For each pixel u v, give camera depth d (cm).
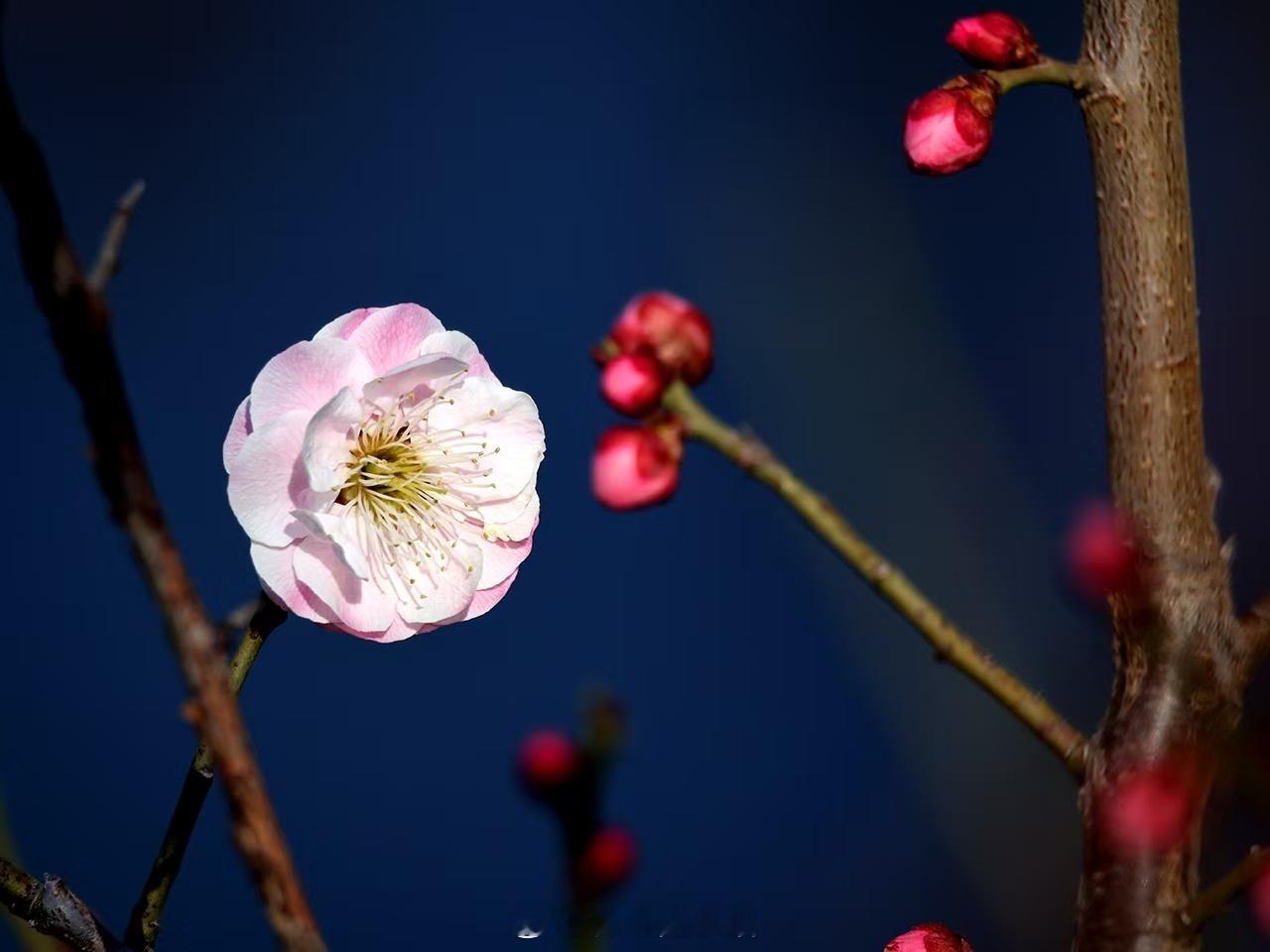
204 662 32
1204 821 36
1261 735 36
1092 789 36
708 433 35
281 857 33
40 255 32
